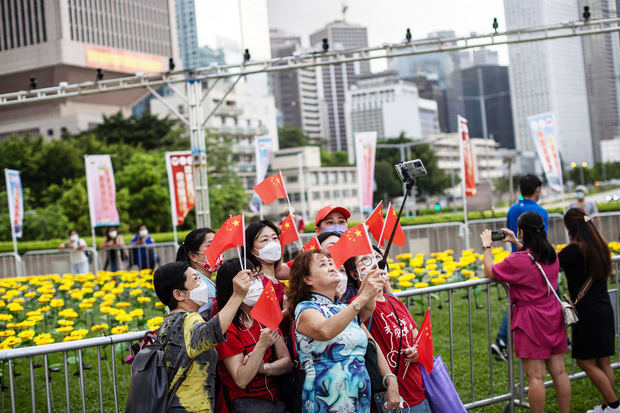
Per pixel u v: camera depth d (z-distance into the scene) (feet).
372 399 12.34
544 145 52.39
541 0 450.71
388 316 13.12
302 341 11.53
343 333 11.51
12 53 310.04
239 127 286.87
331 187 287.07
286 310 12.80
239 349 11.56
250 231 13.60
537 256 16.08
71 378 23.18
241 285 10.75
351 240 11.91
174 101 286.25
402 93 598.75
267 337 11.09
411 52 38.78
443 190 301.22
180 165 50.16
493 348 22.29
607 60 376.89
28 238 111.34
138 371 11.00
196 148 43.34
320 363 11.38
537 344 15.88
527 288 16.14
